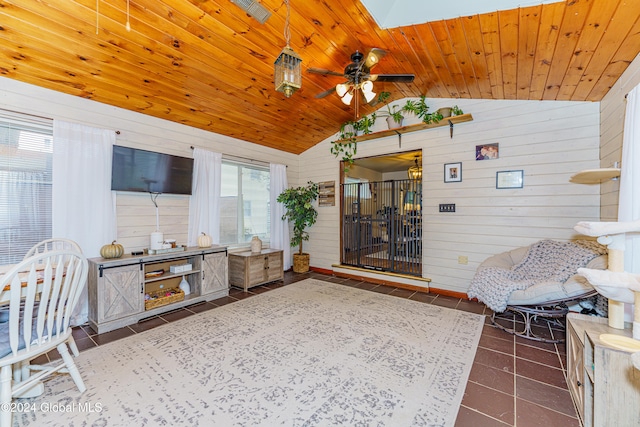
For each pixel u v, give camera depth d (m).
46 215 2.79
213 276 3.71
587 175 2.40
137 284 2.97
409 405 1.69
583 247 2.60
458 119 3.70
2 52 2.26
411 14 2.28
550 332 2.68
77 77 2.67
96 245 3.01
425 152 4.18
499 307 2.59
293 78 2.00
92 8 2.03
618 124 2.42
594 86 2.62
